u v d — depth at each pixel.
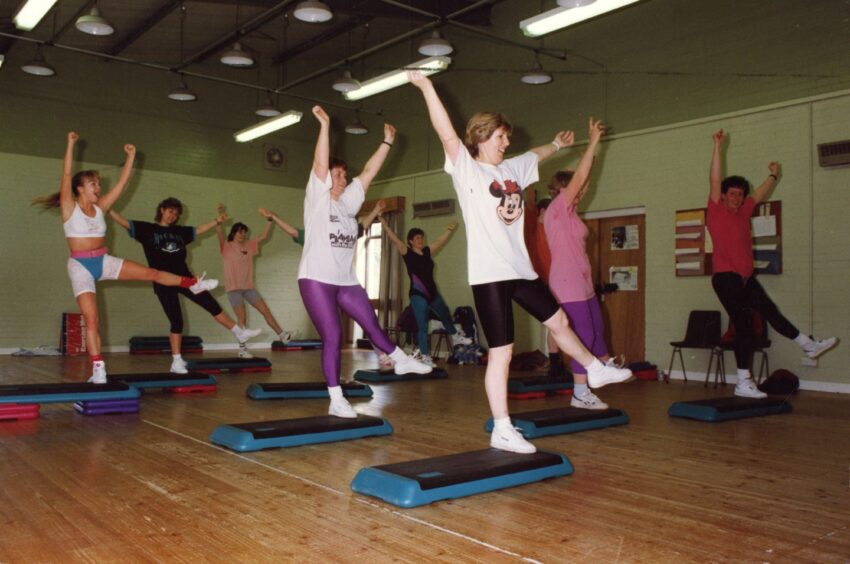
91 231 4.73
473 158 2.94
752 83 7.15
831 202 6.56
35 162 9.92
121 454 3.40
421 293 8.26
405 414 4.81
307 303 3.91
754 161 7.11
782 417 4.88
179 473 3.03
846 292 6.46
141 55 10.60
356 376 7.07
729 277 5.19
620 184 8.24
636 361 8.10
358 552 2.07
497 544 2.15
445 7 8.84
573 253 4.37
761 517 2.47
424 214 10.73
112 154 10.53
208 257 11.42
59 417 4.49
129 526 2.29
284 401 5.36
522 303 2.98
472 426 4.32
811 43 6.73
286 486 2.82
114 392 4.59
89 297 4.71
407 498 2.52
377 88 8.48
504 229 2.88
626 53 8.21
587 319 4.39
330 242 3.88
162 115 10.98
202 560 1.99
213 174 11.48
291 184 12.27
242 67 11.65
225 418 4.53
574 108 8.73
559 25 6.17
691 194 7.59
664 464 3.32
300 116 9.71
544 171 9.04
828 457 3.52
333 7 8.76
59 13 8.70
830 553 2.11
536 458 2.96
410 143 11.20
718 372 7.11
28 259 9.84
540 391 5.93
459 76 10.27
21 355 9.46
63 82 10.15
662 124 7.87
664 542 2.19
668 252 7.77
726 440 3.96
